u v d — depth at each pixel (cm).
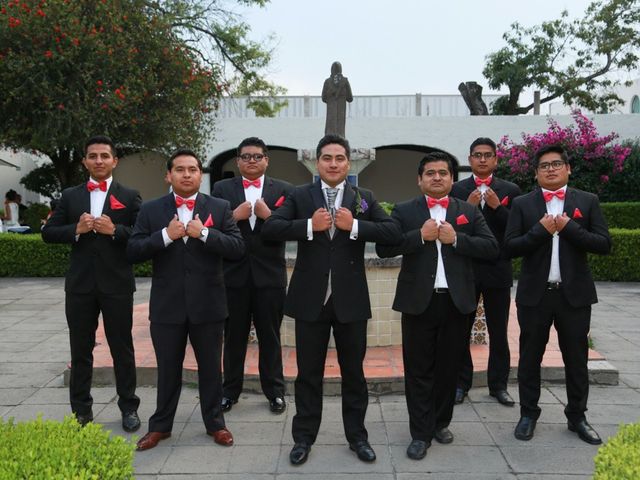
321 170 324
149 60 1078
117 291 364
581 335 347
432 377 338
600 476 188
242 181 415
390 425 375
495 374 418
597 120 1417
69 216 371
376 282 503
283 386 404
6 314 753
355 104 1546
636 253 990
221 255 340
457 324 334
